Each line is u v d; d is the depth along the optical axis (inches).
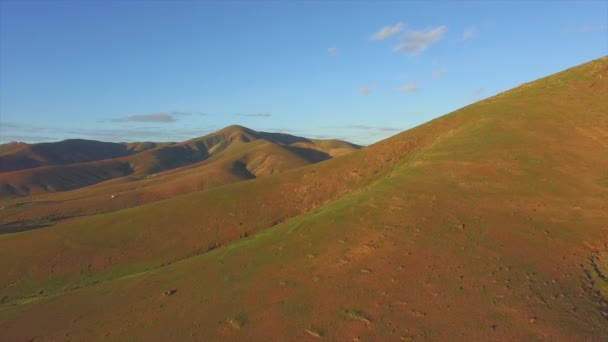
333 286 768.3
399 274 765.3
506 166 1189.1
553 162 1168.2
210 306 791.1
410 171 1315.2
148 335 730.2
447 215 966.4
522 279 706.8
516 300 650.2
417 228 927.7
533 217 920.3
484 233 872.3
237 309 758.5
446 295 683.4
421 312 650.2
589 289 669.9
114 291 995.3
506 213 948.0
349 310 685.9
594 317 597.3
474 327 598.9
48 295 1224.2
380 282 751.1
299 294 766.5
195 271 996.6
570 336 559.8
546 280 700.7
